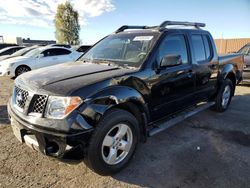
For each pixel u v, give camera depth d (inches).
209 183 113.7
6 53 713.6
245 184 113.3
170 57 137.8
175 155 139.4
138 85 125.0
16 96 119.2
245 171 124.2
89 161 107.7
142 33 153.4
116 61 142.9
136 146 127.4
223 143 156.6
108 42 166.1
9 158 131.8
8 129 170.9
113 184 112.1
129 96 116.4
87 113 101.2
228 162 132.8
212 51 194.9
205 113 219.6
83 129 99.5
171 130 177.0
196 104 190.2
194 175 120.0
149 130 141.0
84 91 103.0
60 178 115.6
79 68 132.2
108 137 111.8
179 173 121.6
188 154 141.0
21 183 110.7
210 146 151.9
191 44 167.6
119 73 120.3
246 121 199.6
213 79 197.9
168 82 144.4
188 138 163.5
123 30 176.2
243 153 143.4
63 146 98.8
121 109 116.9
